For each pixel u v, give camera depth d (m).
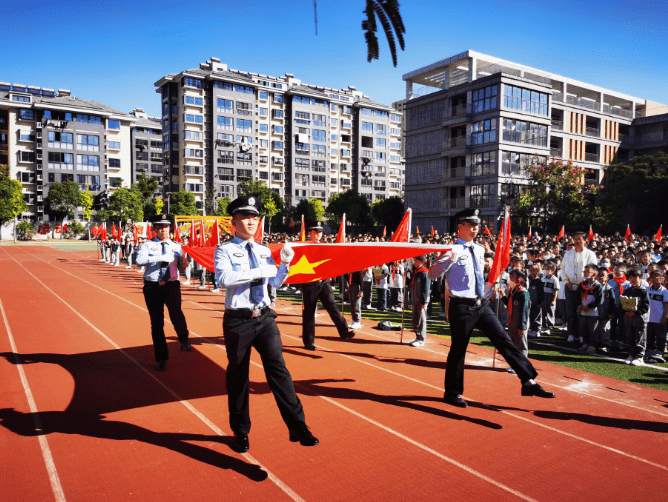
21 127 66.00
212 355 8.00
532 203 33.72
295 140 77.44
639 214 35.84
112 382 6.54
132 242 25.89
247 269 4.25
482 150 38.88
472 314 5.54
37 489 3.85
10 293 15.65
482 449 4.63
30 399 5.88
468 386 6.57
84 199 64.88
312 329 8.54
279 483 3.96
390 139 90.31
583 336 8.73
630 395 6.31
